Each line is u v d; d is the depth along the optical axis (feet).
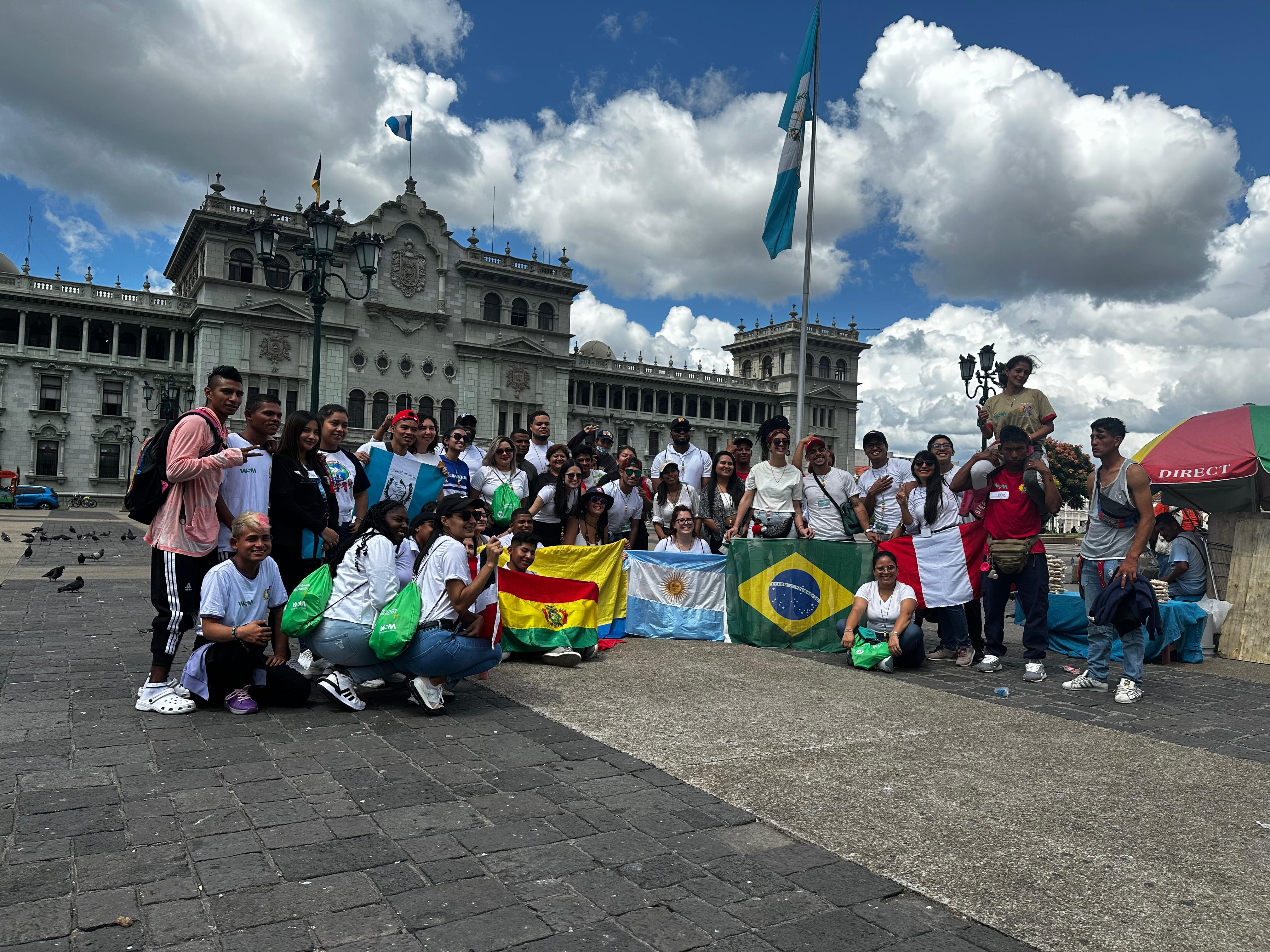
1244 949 8.64
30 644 23.72
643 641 27.96
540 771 13.75
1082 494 220.23
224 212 152.66
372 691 19.13
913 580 24.95
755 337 257.34
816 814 12.16
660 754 14.87
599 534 29.45
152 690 16.81
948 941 8.64
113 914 8.62
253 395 155.43
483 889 9.43
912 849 11.02
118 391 166.81
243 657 17.02
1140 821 12.29
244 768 13.42
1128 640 21.20
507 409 184.55
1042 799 13.12
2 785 12.34
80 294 162.50
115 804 11.70
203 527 16.98
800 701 19.40
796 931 8.73
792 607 27.22
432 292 175.22
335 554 19.20
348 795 12.36
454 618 17.70
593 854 10.49
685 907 9.17
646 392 223.51
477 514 18.16
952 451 28.25
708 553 29.14
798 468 29.55
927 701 19.84
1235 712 20.12
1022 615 33.50
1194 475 32.73
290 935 8.31
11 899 8.86
